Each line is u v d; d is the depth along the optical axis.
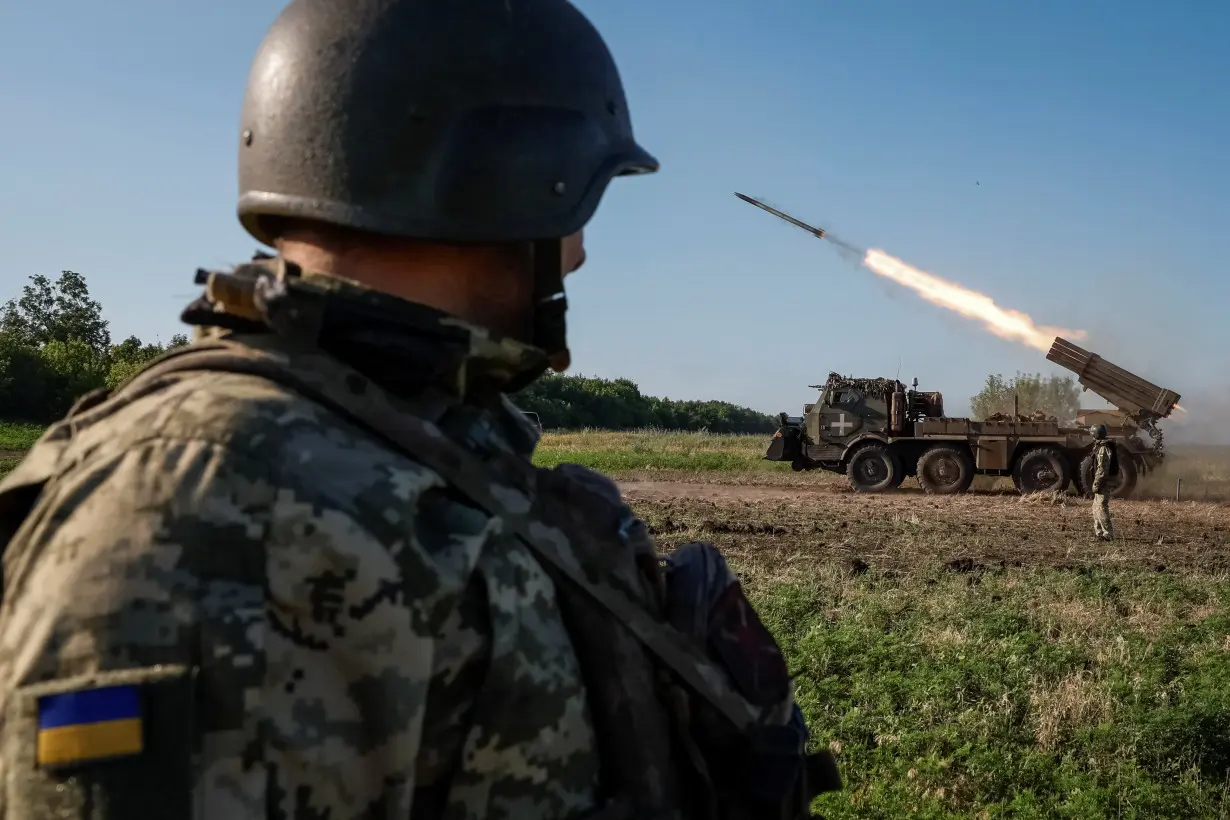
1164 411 21.06
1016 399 22.14
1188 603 9.34
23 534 1.03
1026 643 7.27
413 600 1.03
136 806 0.89
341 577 1.00
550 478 1.26
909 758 5.33
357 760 1.00
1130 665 6.88
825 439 22.89
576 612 1.20
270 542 0.99
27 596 0.97
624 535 1.27
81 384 39.69
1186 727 5.61
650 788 1.19
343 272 1.33
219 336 1.22
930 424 21.97
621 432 47.94
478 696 1.08
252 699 0.96
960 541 13.85
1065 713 6.04
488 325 1.39
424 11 1.34
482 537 1.10
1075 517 17.44
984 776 5.16
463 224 1.31
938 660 6.87
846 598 9.06
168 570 0.96
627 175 1.62
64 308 78.62
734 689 1.36
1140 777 5.23
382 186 1.29
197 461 1.00
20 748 0.91
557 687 1.12
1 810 0.92
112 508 0.98
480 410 1.28
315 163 1.30
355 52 1.31
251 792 0.95
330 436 1.07
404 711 1.01
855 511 18.00
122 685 0.91
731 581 1.47
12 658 0.95
